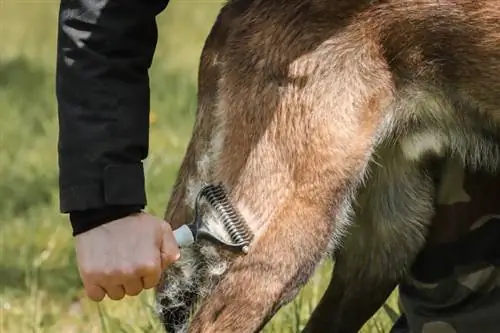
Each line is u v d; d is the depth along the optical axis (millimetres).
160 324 7895
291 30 6555
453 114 6867
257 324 6465
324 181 6543
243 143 6574
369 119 6637
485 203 6934
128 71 5492
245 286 6445
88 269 5445
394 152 7039
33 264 10164
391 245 7324
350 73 6590
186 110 15594
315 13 6562
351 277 7500
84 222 5469
